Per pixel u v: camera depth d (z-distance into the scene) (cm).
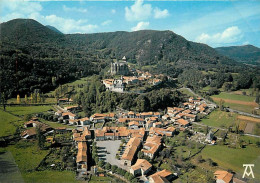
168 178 10850
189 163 12188
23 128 15712
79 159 12250
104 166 12081
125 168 12138
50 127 16662
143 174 11388
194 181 10669
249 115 12988
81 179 10706
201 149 14075
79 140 14925
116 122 19112
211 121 19088
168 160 12938
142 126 18912
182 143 15112
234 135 14312
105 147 14800
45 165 11450
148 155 13388
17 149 12538
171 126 18688
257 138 11038
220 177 10019
